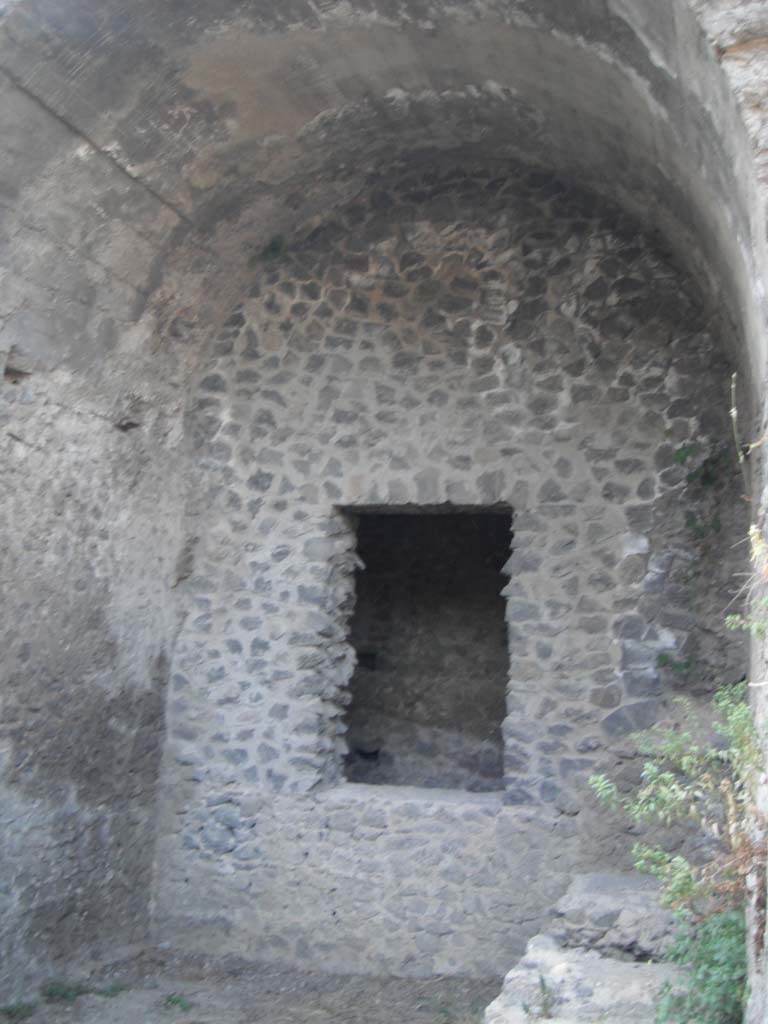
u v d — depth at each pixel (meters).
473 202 5.99
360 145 5.75
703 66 3.20
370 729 7.43
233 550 6.03
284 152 5.57
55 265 4.94
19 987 4.79
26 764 4.88
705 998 3.33
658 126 4.18
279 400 6.11
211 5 4.47
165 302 5.76
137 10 4.32
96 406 5.40
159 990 5.14
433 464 5.84
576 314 5.75
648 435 5.55
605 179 5.46
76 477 5.25
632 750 5.30
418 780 7.27
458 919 5.40
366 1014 4.89
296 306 6.16
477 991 5.15
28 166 4.55
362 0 4.50
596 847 5.27
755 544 3.05
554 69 4.54
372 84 5.19
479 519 7.46
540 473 5.67
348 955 5.52
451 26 4.58
